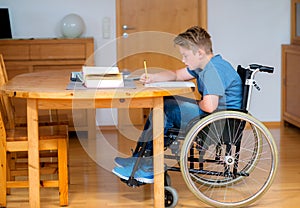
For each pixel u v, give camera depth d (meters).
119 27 5.86
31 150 3.26
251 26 5.97
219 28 5.96
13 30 5.73
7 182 3.44
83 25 5.68
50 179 4.03
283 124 6.00
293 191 3.72
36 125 3.24
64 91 3.09
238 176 3.60
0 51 5.28
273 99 6.04
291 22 5.95
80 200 3.61
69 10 5.77
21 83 3.48
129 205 3.50
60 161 3.44
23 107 5.29
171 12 6.04
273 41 6.00
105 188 3.87
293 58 5.62
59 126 3.73
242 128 3.44
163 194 3.31
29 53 5.32
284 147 5.00
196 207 3.45
